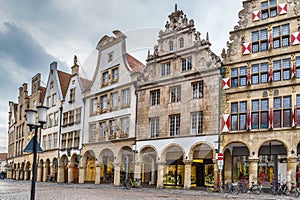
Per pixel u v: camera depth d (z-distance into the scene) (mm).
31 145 9117
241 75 24953
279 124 22797
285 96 22828
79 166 30609
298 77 22531
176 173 26141
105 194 19625
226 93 25219
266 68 24094
